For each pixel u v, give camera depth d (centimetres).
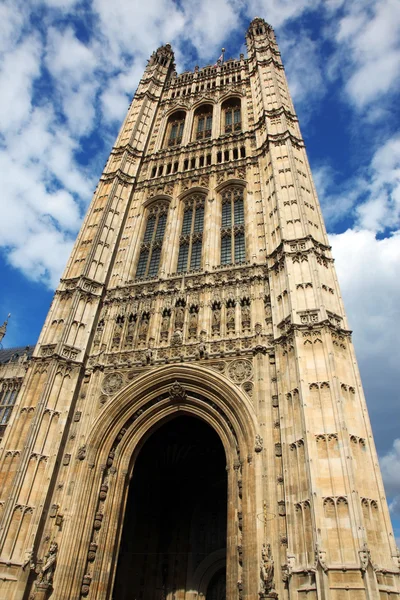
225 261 2950
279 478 1842
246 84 4509
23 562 1802
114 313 2809
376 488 1673
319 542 1497
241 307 2558
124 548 2709
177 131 4475
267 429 1997
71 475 2111
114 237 3253
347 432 1741
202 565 2683
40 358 2478
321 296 2217
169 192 3597
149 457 3017
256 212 3095
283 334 2195
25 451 2069
